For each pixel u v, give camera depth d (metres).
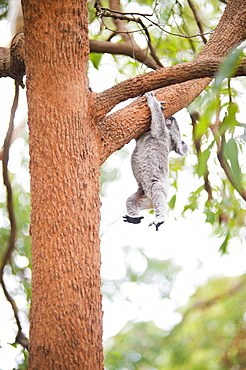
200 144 11.69
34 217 7.25
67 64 7.33
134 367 17.73
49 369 6.84
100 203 7.61
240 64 7.26
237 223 12.42
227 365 15.39
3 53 10.92
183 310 19.25
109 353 16.88
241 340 15.81
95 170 7.55
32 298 7.16
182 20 13.07
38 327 6.96
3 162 10.83
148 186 8.95
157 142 8.84
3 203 14.84
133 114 8.21
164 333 18.95
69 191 7.20
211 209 11.84
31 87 7.42
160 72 7.57
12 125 10.62
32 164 7.38
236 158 7.22
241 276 18.52
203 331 16.95
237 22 9.38
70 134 7.32
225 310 17.08
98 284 7.26
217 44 9.30
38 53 7.30
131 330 19.39
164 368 16.83
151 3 13.42
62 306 6.93
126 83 7.59
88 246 7.20
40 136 7.32
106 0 13.16
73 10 7.25
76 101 7.39
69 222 7.13
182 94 8.73
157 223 8.62
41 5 7.15
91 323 7.04
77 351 6.90
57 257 7.04
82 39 7.41
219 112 10.38
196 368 15.55
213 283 19.55
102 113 7.61
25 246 14.13
